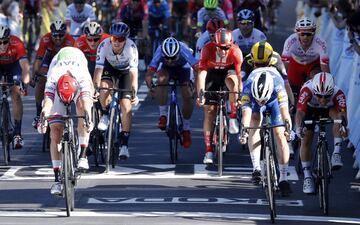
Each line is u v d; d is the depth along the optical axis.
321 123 19.05
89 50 24.66
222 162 23.64
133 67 22.88
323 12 39.66
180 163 24.00
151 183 21.75
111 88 22.73
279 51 44.41
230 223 18.02
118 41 22.61
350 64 28.27
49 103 18.77
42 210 19.19
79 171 19.67
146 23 36.69
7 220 18.23
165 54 23.36
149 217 18.48
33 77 24.77
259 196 20.52
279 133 19.75
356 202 20.08
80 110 19.33
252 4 35.75
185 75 24.09
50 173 22.88
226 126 23.00
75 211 19.06
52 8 46.38
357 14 23.59
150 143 26.50
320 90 19.06
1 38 23.53
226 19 31.42
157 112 31.25
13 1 39.50
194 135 27.58
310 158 19.86
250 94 19.11
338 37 32.94
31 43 42.09
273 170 18.48
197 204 19.75
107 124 23.12
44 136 25.34
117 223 17.91
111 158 23.55
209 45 22.78
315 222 18.22
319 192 19.34
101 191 20.92
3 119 23.64
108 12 46.84
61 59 19.23
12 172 23.00
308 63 23.95
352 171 23.09
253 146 20.39
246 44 25.94
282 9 61.59
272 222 18.06
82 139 19.61
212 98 23.02
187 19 42.03
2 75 24.27
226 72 23.09
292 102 22.27
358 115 24.66
